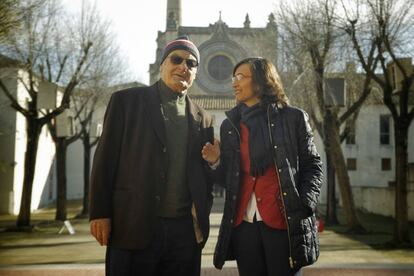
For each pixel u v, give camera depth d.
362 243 14.20
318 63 16.33
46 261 10.87
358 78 19.88
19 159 28.31
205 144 3.55
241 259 3.47
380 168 36.06
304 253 3.25
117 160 3.39
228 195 3.48
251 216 3.42
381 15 12.49
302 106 19.83
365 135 36.12
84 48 19.98
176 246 3.45
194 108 3.77
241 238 3.46
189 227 3.52
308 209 3.28
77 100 28.02
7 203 27.44
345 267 7.60
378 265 7.77
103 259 10.88
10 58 17.83
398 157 13.16
